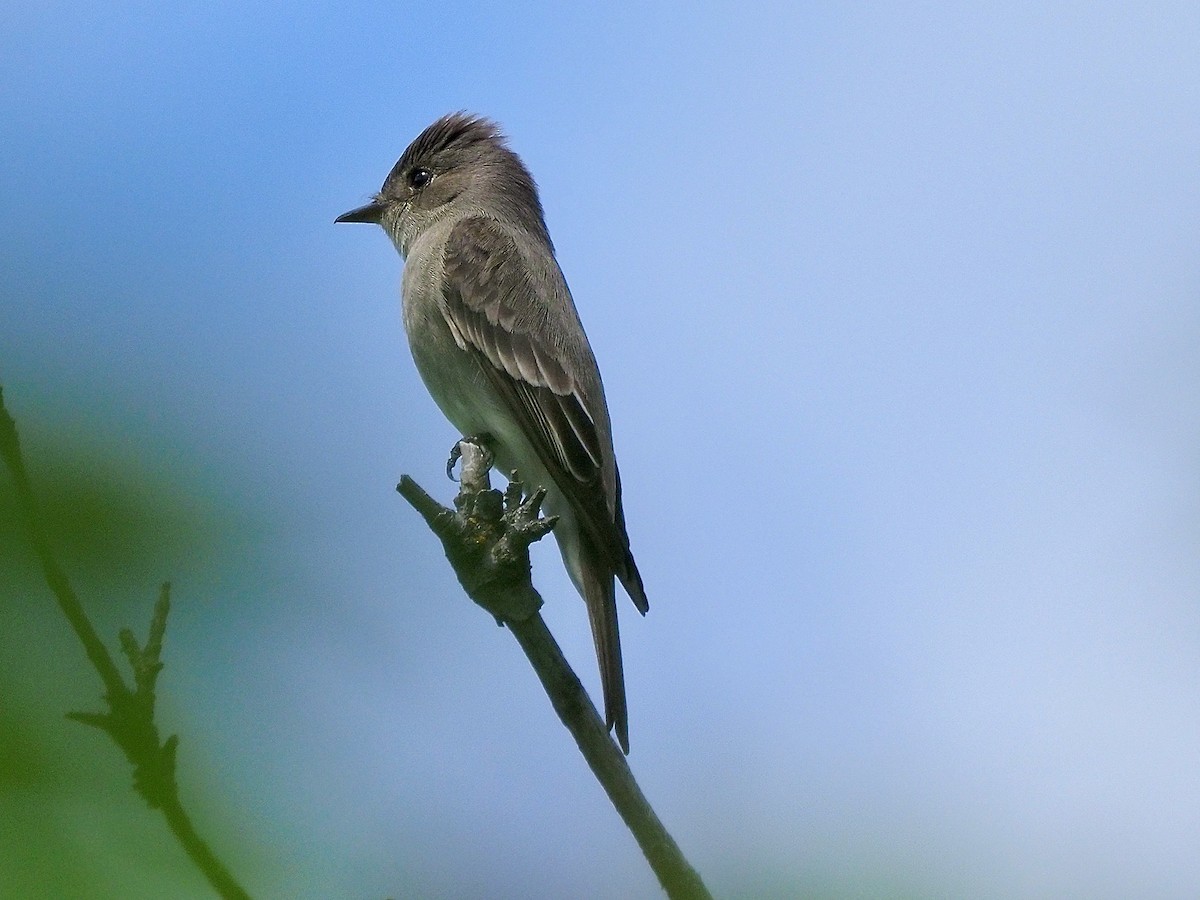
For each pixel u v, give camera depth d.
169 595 4.67
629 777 6.25
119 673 4.57
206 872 4.49
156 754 4.54
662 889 6.06
